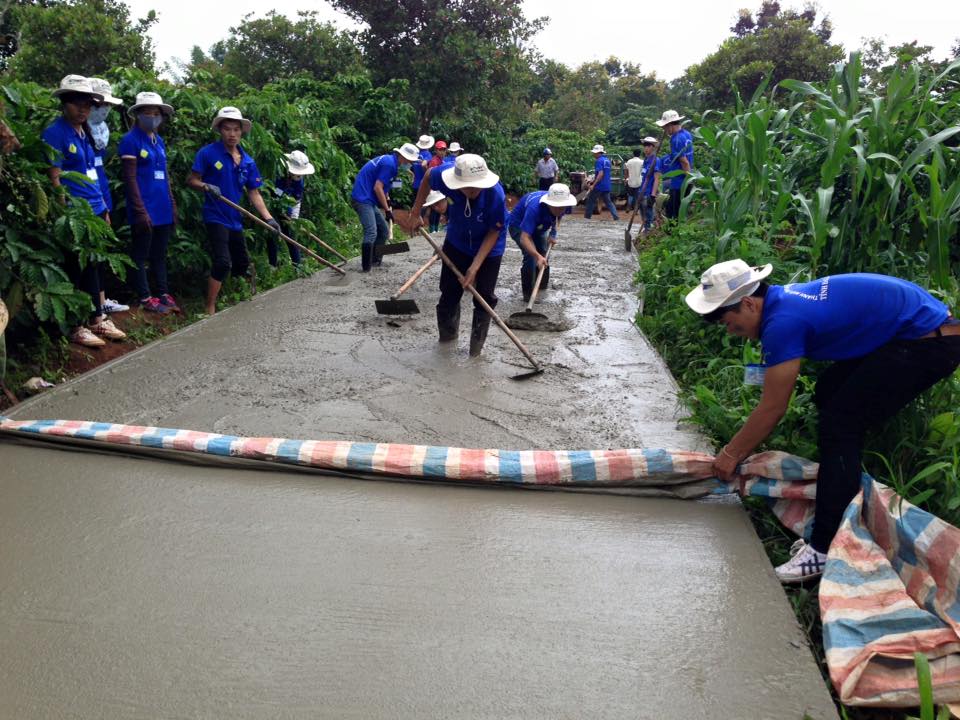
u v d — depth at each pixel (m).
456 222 5.17
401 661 2.16
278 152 7.93
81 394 4.24
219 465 3.39
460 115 22.03
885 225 4.12
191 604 2.39
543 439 3.78
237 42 24.53
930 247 3.68
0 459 3.39
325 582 2.53
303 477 3.32
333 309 6.59
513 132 28.23
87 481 3.21
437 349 5.41
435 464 3.27
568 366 5.07
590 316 6.64
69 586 2.46
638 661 2.19
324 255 9.49
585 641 2.27
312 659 2.16
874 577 2.42
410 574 2.59
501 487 3.26
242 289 7.15
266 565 2.62
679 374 5.12
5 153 4.07
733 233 5.15
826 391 2.92
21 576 2.51
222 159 6.25
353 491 3.20
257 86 23.80
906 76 4.28
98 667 2.10
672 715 1.99
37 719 1.92
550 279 8.54
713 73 26.53
